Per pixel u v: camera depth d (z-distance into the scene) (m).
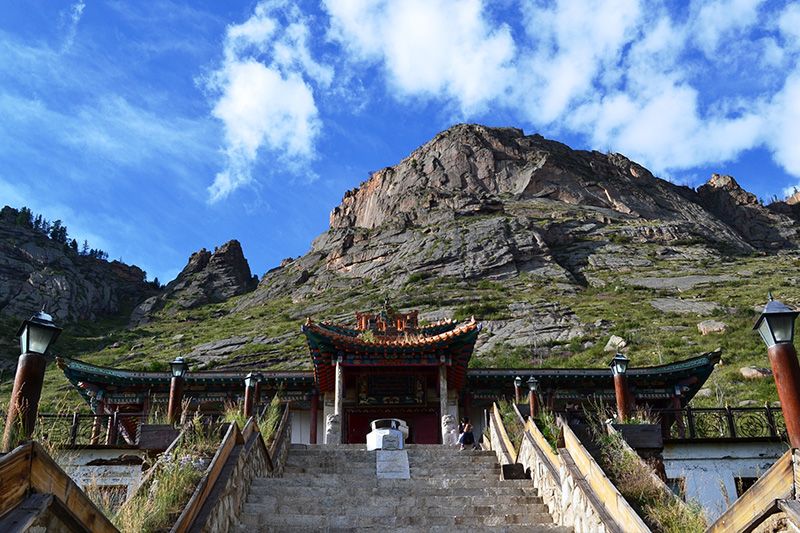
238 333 68.38
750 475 14.78
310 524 11.29
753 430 17.38
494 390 27.88
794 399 8.09
